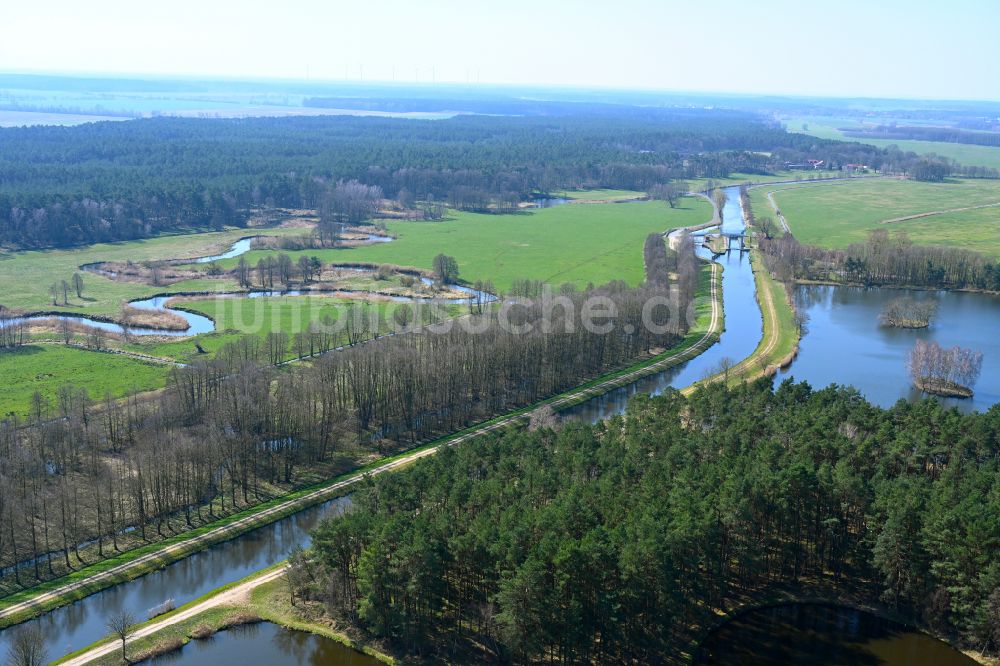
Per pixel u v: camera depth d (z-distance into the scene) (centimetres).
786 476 15038
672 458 16562
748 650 13712
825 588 15225
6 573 15538
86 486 18188
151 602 15225
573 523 13825
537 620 12738
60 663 13162
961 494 14762
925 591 14088
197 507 18325
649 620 13400
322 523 14788
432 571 13138
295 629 14238
